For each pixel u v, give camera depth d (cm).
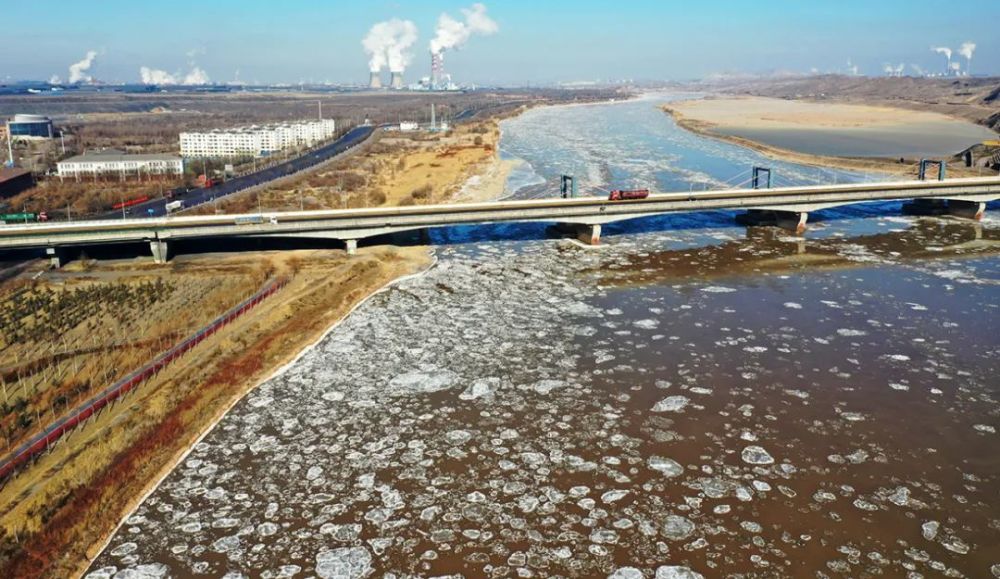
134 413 7406
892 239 15212
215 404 7812
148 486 6475
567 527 5981
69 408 7506
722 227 16275
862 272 12731
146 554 5688
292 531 5947
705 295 11475
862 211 18075
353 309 10756
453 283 12056
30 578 5375
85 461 6575
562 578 5453
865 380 8412
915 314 10519
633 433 7331
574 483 6538
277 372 8669
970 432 7281
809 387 8250
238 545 5788
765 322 10250
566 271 12788
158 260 12519
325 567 5562
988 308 10738
